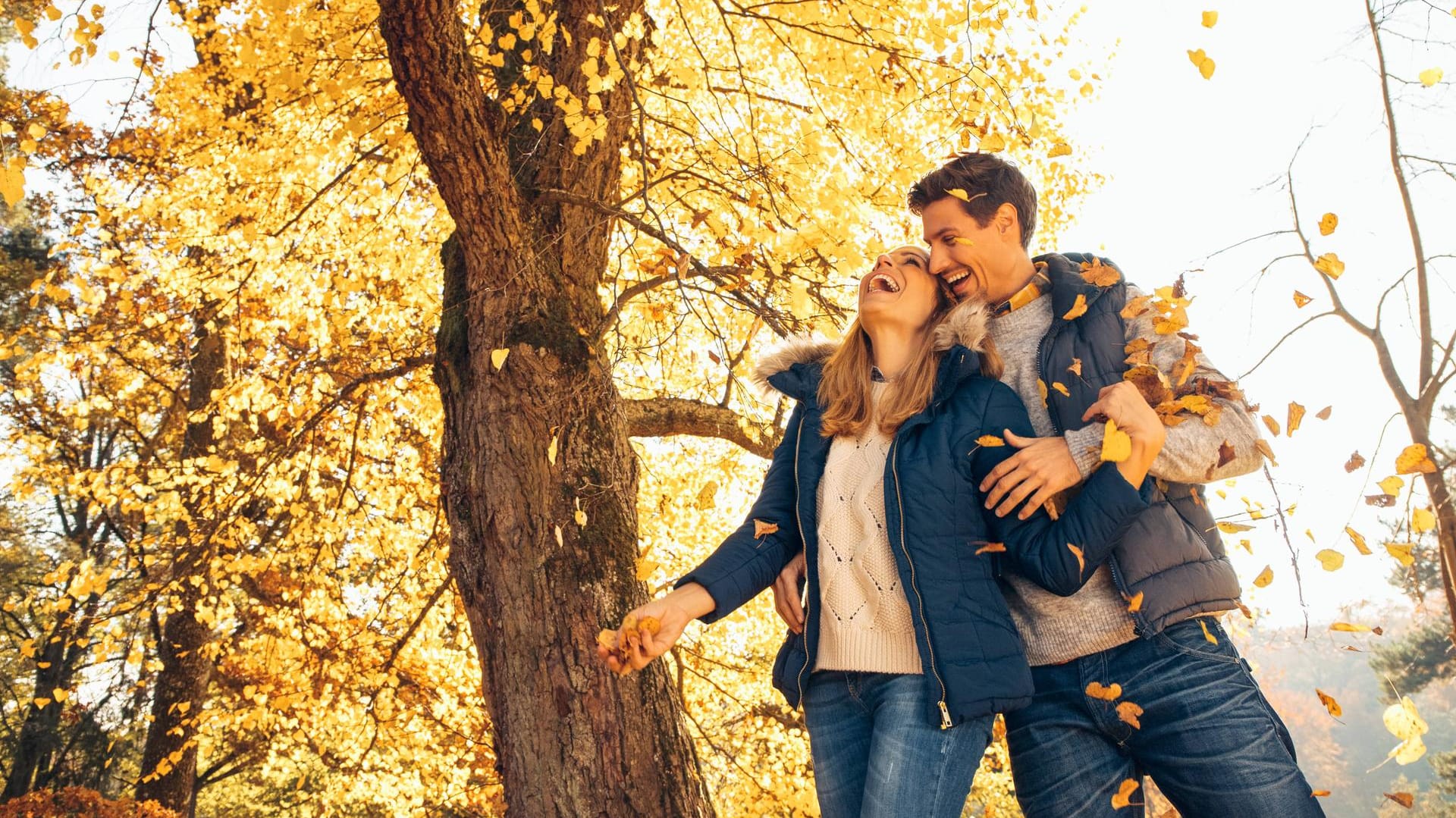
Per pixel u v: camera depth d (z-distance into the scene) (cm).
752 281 395
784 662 180
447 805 700
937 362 172
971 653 150
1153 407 157
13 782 1138
